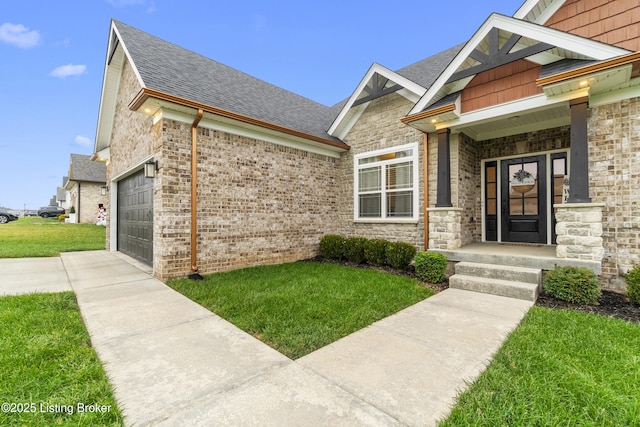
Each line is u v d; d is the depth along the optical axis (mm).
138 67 5914
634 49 4453
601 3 4758
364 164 8477
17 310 3744
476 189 7410
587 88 4480
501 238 7109
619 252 4625
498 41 5316
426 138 6926
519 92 5234
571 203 4570
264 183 7215
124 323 3512
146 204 7223
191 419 1870
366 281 5516
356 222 8594
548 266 4773
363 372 2434
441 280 5484
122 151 8859
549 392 2100
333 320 3596
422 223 7109
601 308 3967
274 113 8062
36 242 11414
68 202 32250
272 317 3682
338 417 1884
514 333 3121
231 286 5113
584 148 4516
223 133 6457
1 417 1845
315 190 8469
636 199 4492
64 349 2746
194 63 7891
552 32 4609
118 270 6582
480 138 7297
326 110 11930
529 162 6781
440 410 1952
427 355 2715
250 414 1916
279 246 7527
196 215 5977
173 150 5699
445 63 7855
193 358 2682
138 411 1944
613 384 2199
